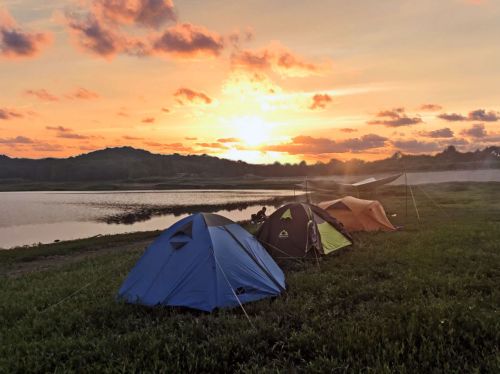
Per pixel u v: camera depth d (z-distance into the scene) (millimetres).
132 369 2770
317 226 7500
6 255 11625
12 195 71438
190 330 3514
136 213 31922
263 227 7371
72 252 12297
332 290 4715
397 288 4633
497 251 6941
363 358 2768
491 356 2658
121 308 4348
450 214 15328
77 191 91062
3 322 4375
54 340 3445
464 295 4316
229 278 4387
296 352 2949
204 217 4965
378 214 10797
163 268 4625
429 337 2963
